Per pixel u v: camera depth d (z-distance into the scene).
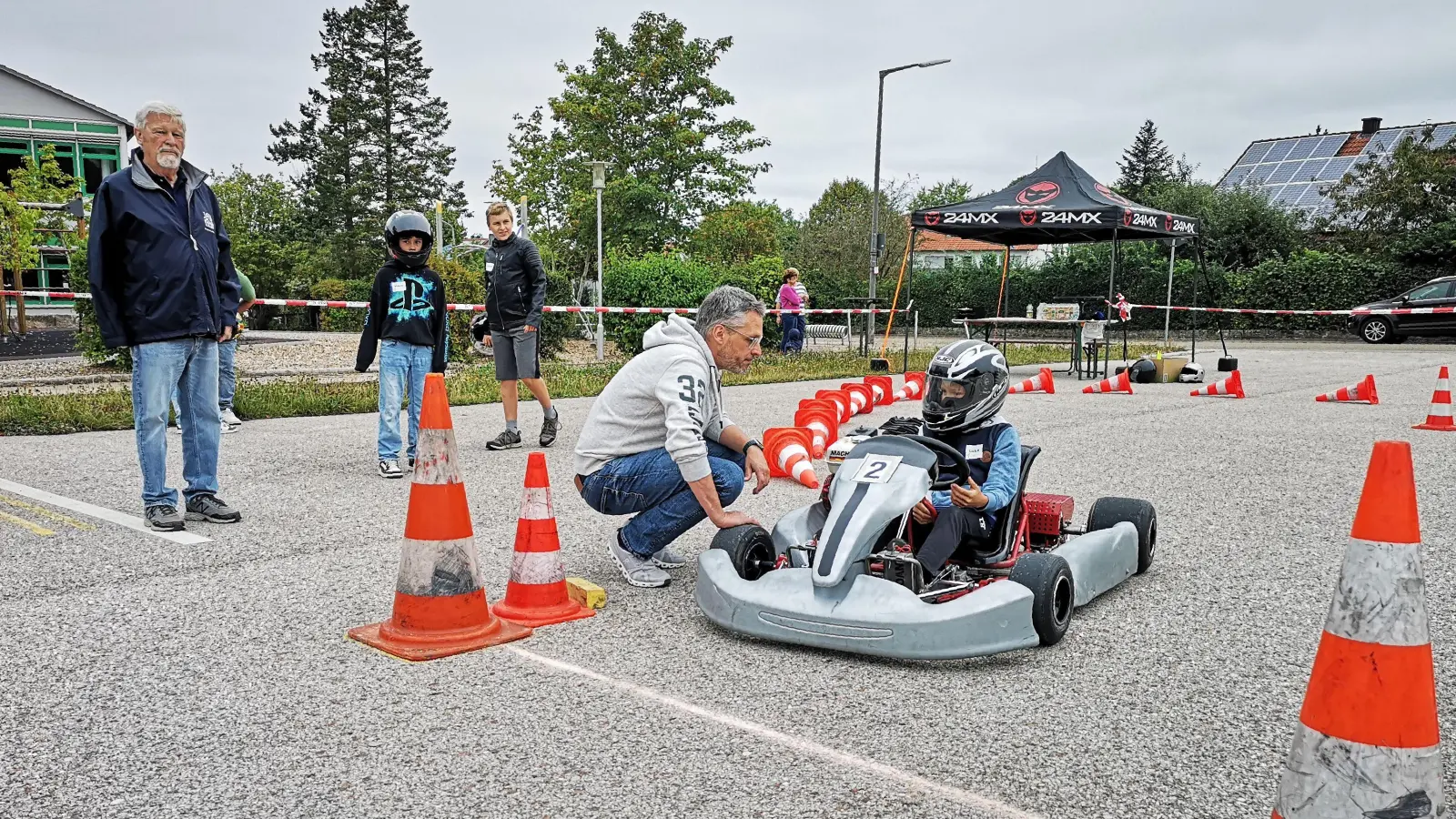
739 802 2.63
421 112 55.22
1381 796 1.95
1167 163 73.81
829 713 3.19
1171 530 5.71
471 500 6.30
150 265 5.23
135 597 4.27
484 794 2.67
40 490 6.31
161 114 5.20
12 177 22.47
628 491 4.48
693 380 4.32
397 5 54.41
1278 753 2.94
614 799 2.64
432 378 3.77
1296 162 48.03
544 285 8.24
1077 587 4.05
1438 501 6.44
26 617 4.01
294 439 8.68
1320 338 29.22
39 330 23.66
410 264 7.03
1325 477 7.29
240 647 3.71
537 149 36.72
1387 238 33.75
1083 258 34.03
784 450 7.11
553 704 3.24
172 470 7.12
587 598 4.25
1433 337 26.06
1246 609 4.29
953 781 2.75
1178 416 10.84
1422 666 1.96
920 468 3.86
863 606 3.57
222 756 2.87
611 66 36.72
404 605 3.76
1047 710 3.23
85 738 2.97
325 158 53.12
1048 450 8.48
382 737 2.99
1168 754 2.92
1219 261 37.56
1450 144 36.00
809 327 28.23
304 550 5.05
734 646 3.79
